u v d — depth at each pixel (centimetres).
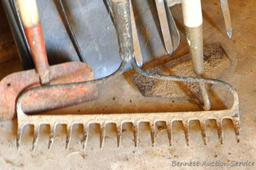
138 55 85
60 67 77
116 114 78
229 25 89
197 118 77
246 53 90
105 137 79
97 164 76
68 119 78
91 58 84
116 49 85
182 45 92
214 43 91
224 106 82
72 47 82
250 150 76
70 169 76
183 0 68
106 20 81
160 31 87
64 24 79
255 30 94
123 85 86
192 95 83
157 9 84
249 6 98
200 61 75
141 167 75
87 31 81
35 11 69
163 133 79
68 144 78
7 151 78
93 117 78
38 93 78
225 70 87
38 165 76
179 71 86
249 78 86
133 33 82
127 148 78
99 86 86
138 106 83
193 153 77
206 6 99
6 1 74
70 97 82
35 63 75
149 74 74
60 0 76
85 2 79
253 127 79
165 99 84
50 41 80
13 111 80
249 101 82
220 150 77
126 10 65
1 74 89
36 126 78
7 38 88
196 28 70
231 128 79
